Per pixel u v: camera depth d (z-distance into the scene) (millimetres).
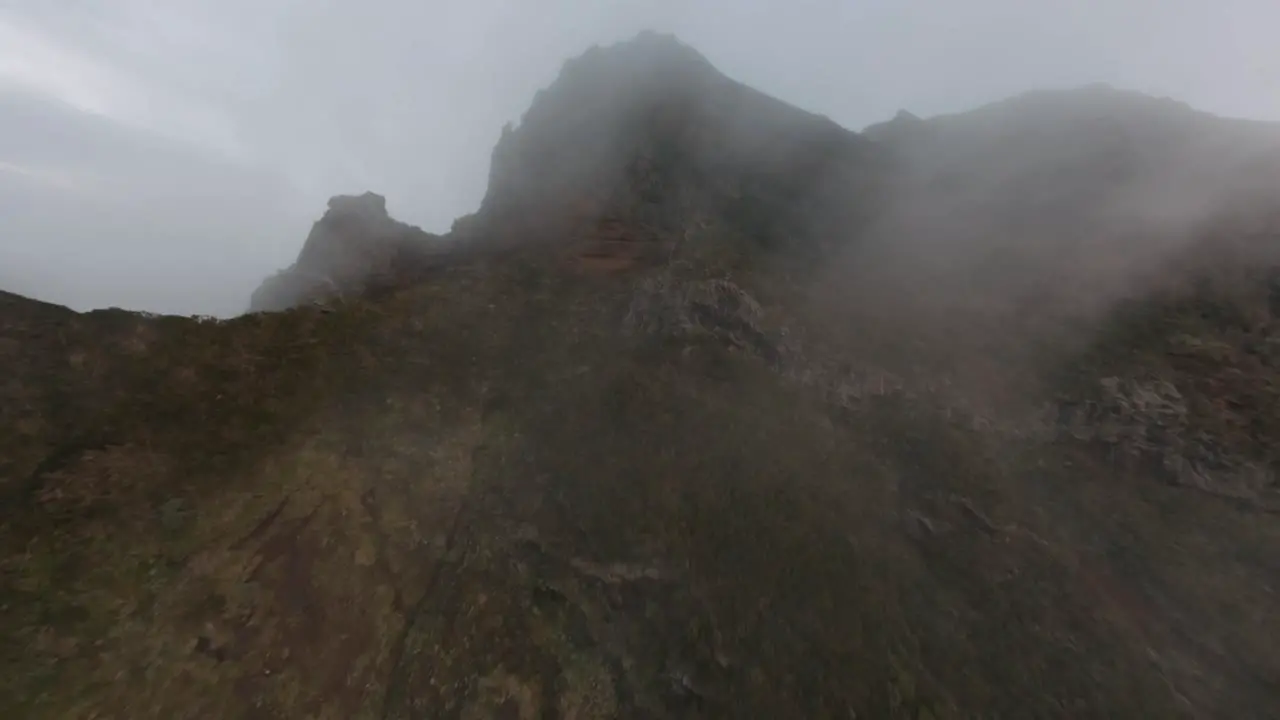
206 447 23266
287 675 18625
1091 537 24250
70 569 18344
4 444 20406
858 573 22203
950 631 20125
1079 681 18609
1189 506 25156
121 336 25969
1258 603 21172
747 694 18109
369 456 25812
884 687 18094
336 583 21281
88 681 16484
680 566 22469
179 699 17062
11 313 24281
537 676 19484
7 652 16219
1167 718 17609
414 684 19312
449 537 24062
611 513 24797
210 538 20703
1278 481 25078
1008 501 25922
